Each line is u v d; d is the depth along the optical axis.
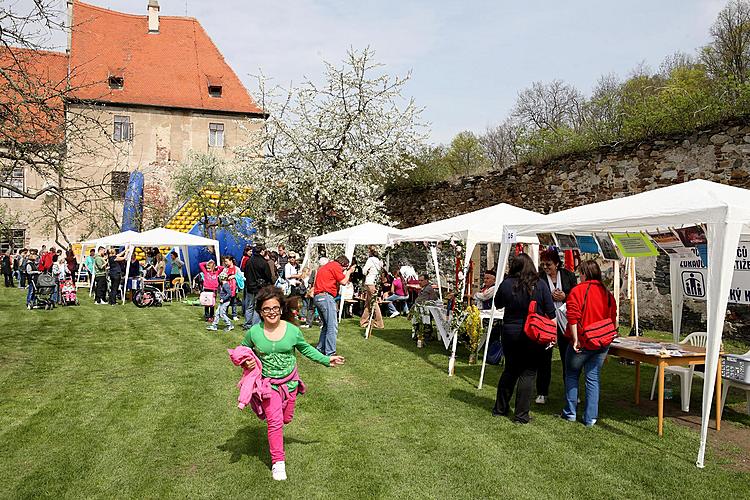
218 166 27.33
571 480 4.24
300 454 4.68
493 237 8.09
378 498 3.92
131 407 5.95
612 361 8.55
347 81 17.44
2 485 4.05
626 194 11.98
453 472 4.36
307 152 17.47
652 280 11.15
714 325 4.57
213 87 34.00
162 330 11.38
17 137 8.35
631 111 12.50
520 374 5.61
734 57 16.97
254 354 4.21
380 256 15.62
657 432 5.32
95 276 16.56
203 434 5.13
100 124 9.38
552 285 6.75
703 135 10.55
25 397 6.30
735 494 4.03
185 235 17.19
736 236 4.63
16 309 14.87
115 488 4.02
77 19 33.72
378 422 5.55
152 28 35.47
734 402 6.40
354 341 10.20
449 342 8.85
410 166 18.09
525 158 14.67
